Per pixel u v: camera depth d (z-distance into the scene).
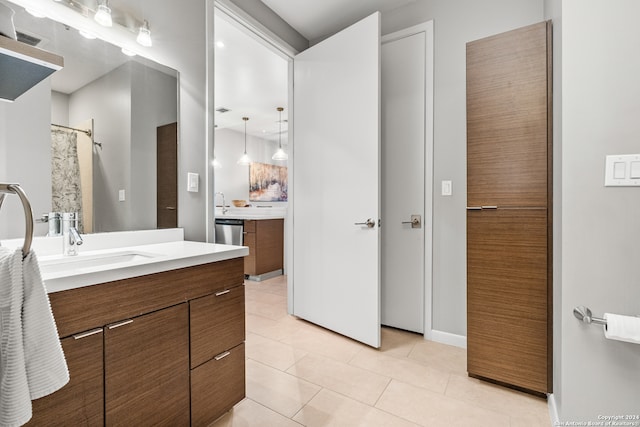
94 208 1.45
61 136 1.34
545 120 1.59
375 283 2.16
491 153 1.73
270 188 6.69
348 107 2.32
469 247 1.81
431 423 1.43
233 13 2.12
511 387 1.71
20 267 0.71
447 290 2.28
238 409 1.53
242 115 5.10
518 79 1.65
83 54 1.40
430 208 2.33
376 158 2.15
